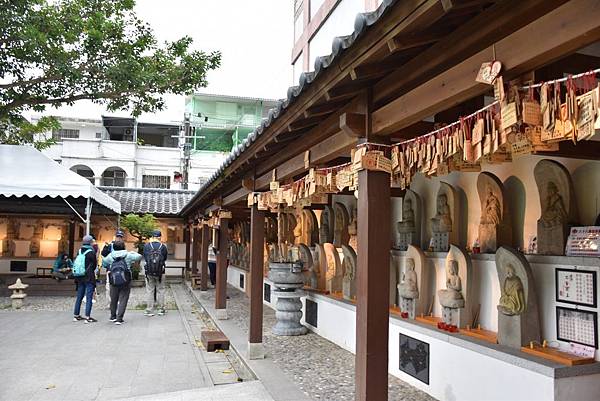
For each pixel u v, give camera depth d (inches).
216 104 1025.5
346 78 112.0
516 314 146.3
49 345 285.3
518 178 170.4
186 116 1004.6
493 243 171.6
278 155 213.6
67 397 192.4
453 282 177.5
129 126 1029.2
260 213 252.1
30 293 518.9
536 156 162.9
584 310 134.9
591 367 128.8
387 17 87.0
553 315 145.1
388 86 115.2
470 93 90.7
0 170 410.6
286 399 180.4
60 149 964.0
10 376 221.3
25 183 404.8
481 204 178.9
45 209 653.9
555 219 148.1
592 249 135.5
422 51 101.0
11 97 392.8
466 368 160.4
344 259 278.1
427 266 204.7
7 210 662.5
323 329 295.3
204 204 502.3
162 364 244.7
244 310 408.5
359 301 123.9
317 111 140.0
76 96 419.8
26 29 356.2
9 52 370.0
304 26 416.8
